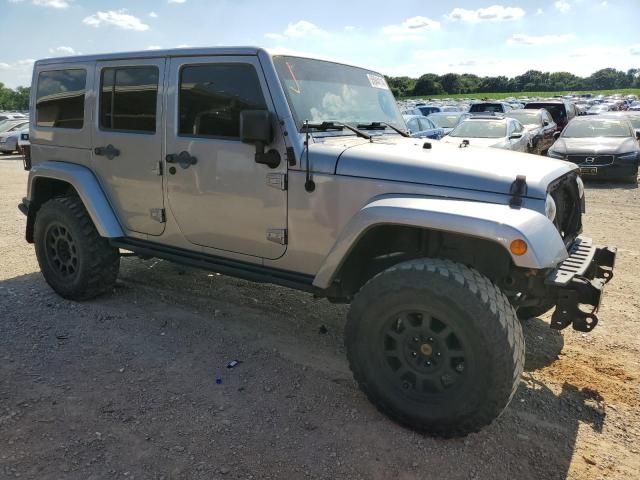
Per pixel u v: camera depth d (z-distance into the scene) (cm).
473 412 276
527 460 280
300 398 331
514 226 266
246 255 375
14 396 327
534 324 445
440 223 278
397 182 309
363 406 324
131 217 436
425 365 293
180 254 407
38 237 484
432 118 1744
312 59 381
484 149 375
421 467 272
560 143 1259
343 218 325
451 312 272
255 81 349
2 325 427
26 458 272
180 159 388
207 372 361
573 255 332
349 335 309
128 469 266
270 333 422
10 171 1499
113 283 480
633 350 401
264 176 348
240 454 279
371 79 432
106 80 434
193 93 379
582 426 310
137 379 349
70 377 351
